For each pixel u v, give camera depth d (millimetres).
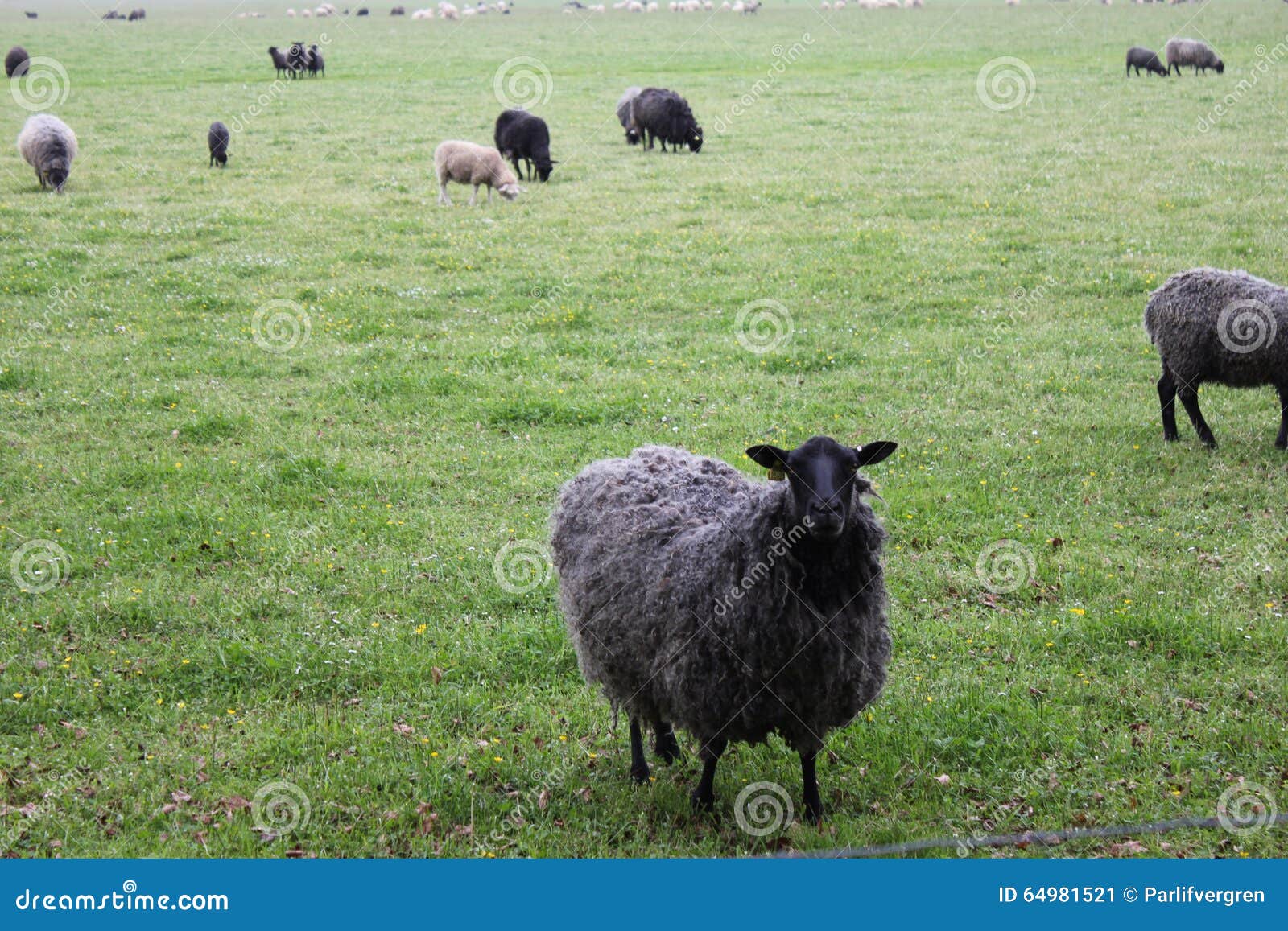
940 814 6617
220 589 9367
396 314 17844
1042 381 14117
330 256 21203
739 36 66188
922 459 11961
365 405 13984
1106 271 18578
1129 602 8812
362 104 41062
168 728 7535
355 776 7004
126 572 9719
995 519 10438
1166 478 11258
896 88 41906
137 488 11547
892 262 19844
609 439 12641
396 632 8711
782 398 13781
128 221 23844
